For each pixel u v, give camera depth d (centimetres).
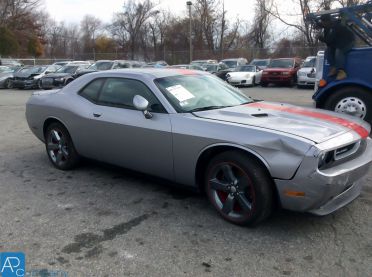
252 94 1759
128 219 383
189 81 456
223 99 446
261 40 4891
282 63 2281
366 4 716
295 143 318
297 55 3447
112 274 290
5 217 389
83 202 428
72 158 526
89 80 504
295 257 311
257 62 2711
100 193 454
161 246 329
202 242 335
